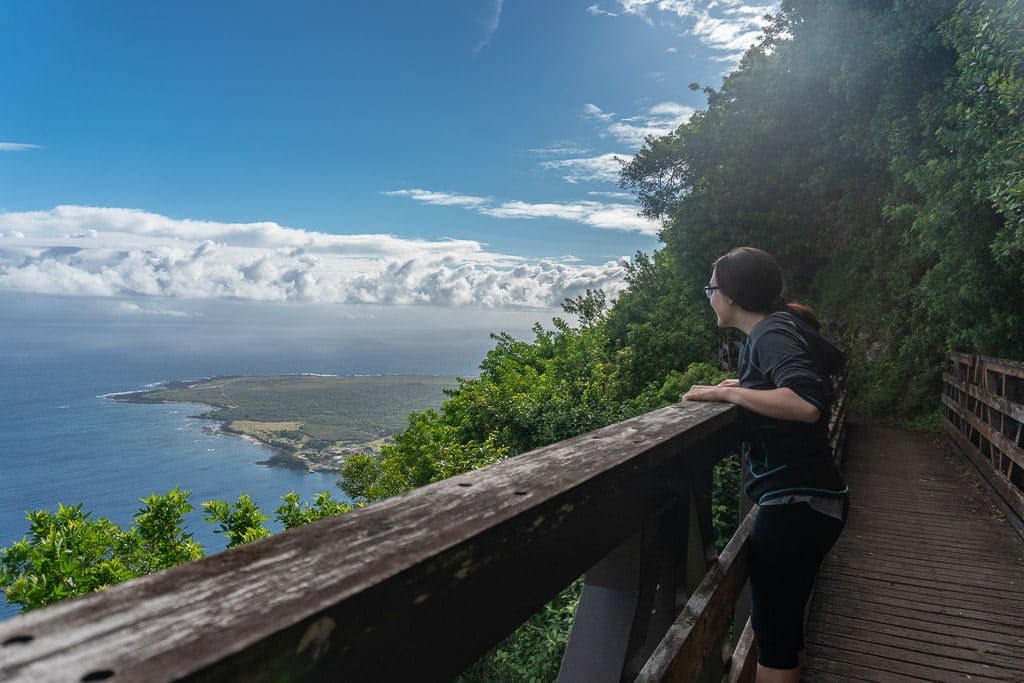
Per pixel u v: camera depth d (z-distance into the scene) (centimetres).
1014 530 609
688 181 2153
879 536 597
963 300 1084
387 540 64
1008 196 706
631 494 126
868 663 367
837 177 1772
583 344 2002
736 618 325
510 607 79
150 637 43
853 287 1792
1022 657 374
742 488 215
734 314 210
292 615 47
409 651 60
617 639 144
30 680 36
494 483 92
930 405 1393
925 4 1109
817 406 181
